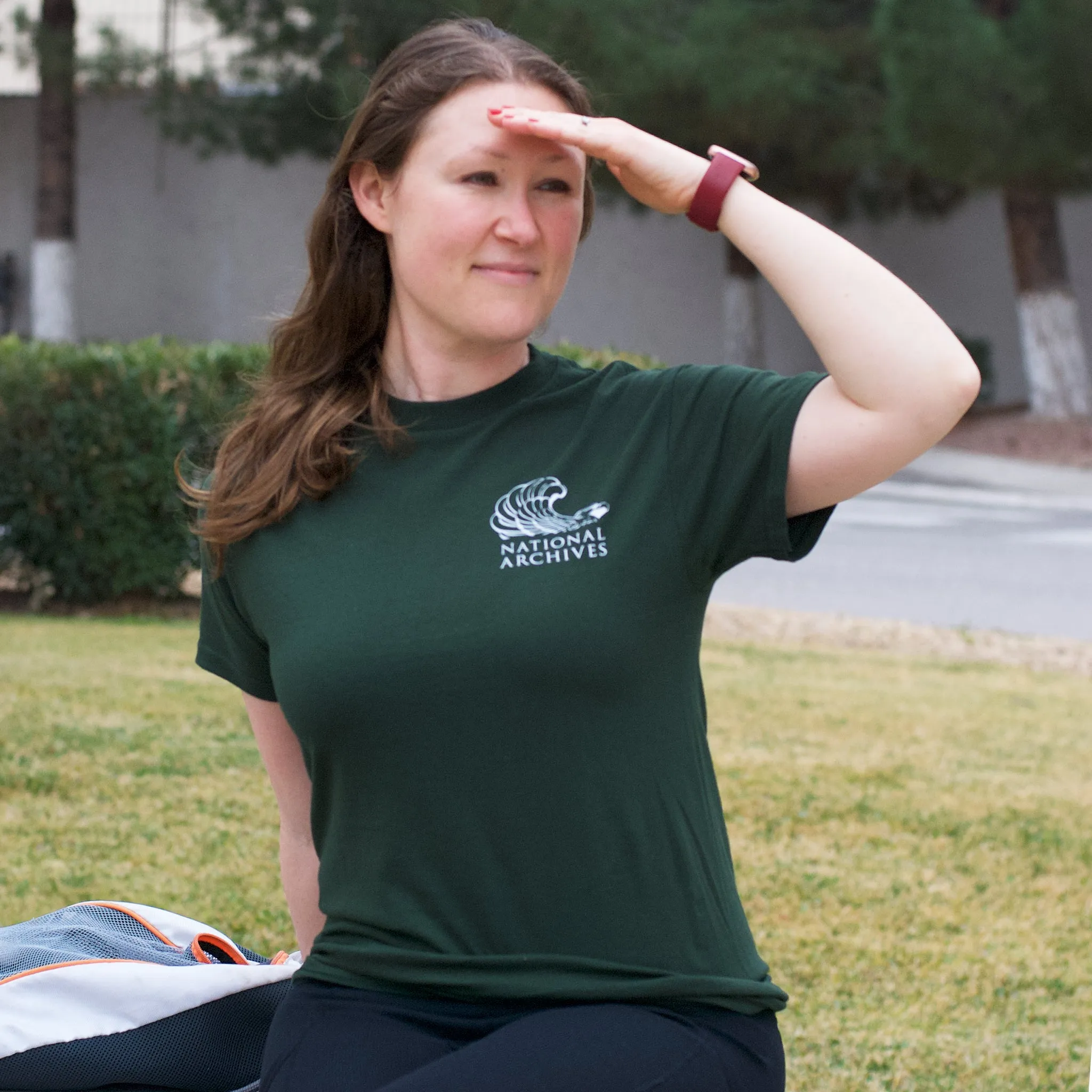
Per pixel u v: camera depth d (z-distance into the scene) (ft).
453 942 9.33
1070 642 45.06
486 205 9.66
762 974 9.69
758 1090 9.14
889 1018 18.10
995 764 30.12
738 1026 9.23
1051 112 87.86
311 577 9.69
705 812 9.62
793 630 46.06
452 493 9.68
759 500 9.31
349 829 9.68
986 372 126.82
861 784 28.14
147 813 25.26
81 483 45.14
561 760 9.16
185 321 139.44
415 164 9.81
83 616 45.91
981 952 20.25
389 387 10.46
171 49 117.60
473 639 9.14
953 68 86.89
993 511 80.74
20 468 44.91
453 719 9.18
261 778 27.53
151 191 138.62
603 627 9.14
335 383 10.39
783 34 96.63
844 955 19.99
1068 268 130.52
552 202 9.86
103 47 115.75
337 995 9.55
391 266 10.58
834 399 9.16
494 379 10.23
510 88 9.76
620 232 140.26
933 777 28.89
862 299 8.94
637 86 92.68
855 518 76.38
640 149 9.42
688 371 9.78
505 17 93.81
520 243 9.68
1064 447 102.27
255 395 10.74
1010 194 109.91
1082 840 25.18
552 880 9.23
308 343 10.56
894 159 100.42
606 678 9.13
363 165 10.25
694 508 9.38
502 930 9.27
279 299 14.51
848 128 101.24
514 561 9.34
